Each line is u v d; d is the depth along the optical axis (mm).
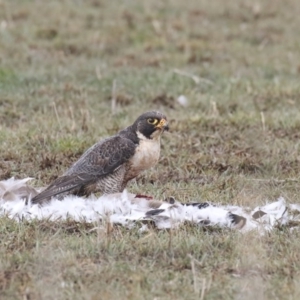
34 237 10508
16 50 21922
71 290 9125
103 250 10094
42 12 25516
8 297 8977
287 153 14750
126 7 26672
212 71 20844
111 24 24688
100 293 9039
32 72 19750
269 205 11578
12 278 9383
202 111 17703
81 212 11172
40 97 18062
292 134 15867
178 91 18953
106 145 11914
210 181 13227
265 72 21125
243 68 21422
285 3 28031
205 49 22938
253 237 10484
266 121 16438
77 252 10039
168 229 10883
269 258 10062
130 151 11867
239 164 14062
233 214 11062
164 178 13336
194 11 26500
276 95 18688
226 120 16453
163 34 24109
